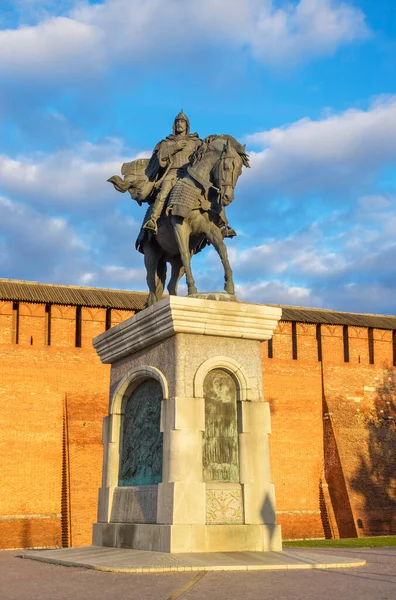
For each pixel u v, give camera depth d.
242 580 8.29
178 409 10.97
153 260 13.44
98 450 32.88
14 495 31.20
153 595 7.37
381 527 36.44
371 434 38.22
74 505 31.59
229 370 11.52
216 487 10.98
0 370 32.19
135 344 12.27
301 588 7.75
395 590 7.62
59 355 33.31
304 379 37.69
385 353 40.12
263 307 11.64
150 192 13.14
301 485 36.34
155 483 11.48
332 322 38.69
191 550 10.40
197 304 11.22
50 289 35.03
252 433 11.38
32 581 8.72
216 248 12.37
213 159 12.17
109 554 10.97
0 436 31.58
